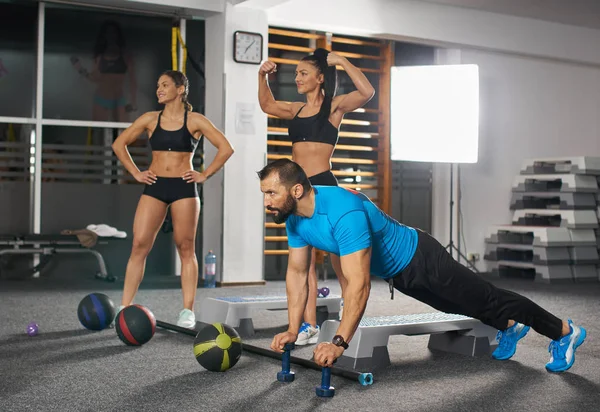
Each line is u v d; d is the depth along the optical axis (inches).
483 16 355.6
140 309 162.1
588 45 385.4
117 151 192.4
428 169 372.5
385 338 146.3
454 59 366.0
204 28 332.2
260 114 305.4
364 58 354.0
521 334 150.4
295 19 315.0
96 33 321.4
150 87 330.3
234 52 299.4
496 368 144.6
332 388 121.3
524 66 383.2
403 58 366.6
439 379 134.6
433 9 342.3
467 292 131.0
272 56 336.8
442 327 153.6
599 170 344.8
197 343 136.1
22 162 311.6
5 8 308.0
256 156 305.1
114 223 326.0
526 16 365.1
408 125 327.9
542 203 372.5
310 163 167.5
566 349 140.4
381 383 131.0
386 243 125.3
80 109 319.9
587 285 317.1
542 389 127.3
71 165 319.0
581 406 116.1
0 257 310.2
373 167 358.6
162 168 191.6
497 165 376.8
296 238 122.7
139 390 123.5
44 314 208.8
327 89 167.8
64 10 315.9
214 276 294.2
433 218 372.5
